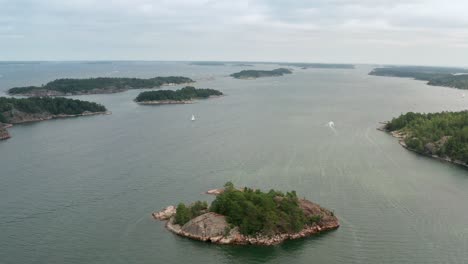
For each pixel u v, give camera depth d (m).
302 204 120.69
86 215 125.31
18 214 126.75
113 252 104.44
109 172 165.50
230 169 168.12
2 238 112.19
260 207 113.06
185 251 104.50
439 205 133.50
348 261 100.62
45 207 131.50
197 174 161.88
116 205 132.12
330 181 154.62
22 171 168.12
